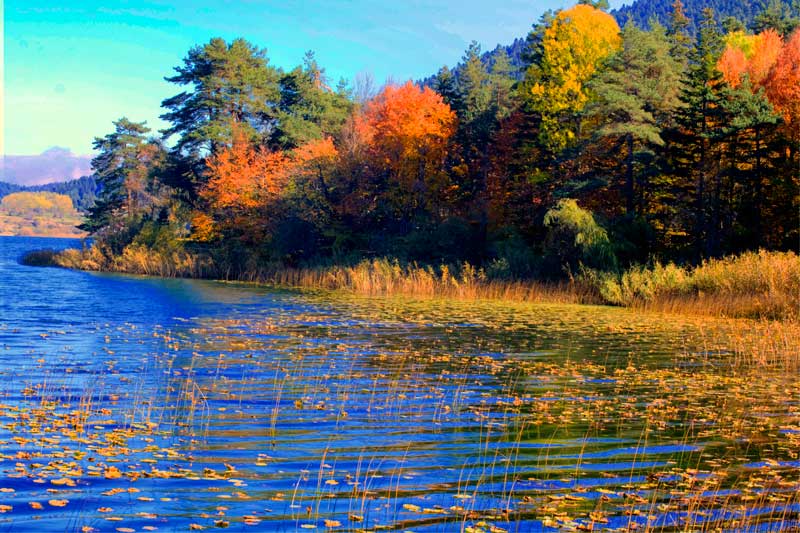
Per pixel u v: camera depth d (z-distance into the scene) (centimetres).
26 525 716
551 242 3897
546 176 4719
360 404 1278
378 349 1920
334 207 5412
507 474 911
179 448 990
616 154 4434
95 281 4447
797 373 1645
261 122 6906
